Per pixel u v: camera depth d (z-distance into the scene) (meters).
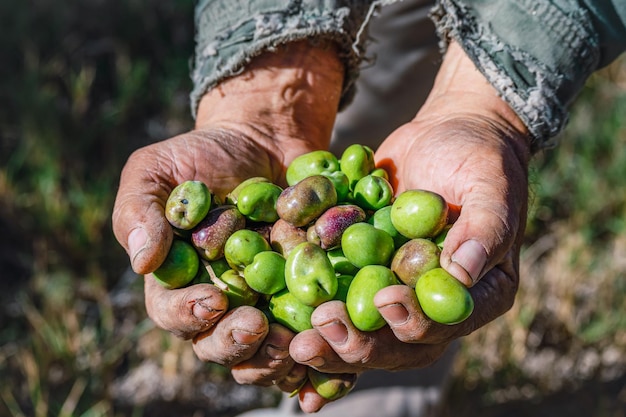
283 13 0.53
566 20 0.51
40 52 1.12
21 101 0.99
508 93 0.51
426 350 0.45
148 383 0.80
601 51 0.53
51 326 0.79
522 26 0.51
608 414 0.80
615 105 1.04
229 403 0.80
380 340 0.43
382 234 0.45
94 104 1.08
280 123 0.55
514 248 0.47
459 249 0.42
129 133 1.05
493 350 0.82
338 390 0.46
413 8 0.64
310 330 0.44
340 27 0.54
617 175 0.97
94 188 0.92
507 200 0.44
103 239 0.91
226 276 0.46
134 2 1.17
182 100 1.10
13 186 0.93
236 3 0.53
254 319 0.43
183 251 0.46
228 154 0.52
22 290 0.86
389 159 0.52
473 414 0.79
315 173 0.50
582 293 0.89
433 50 0.67
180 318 0.44
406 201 0.45
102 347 0.80
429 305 0.41
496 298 0.46
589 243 0.93
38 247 0.88
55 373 0.78
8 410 0.76
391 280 0.43
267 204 0.47
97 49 1.14
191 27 1.17
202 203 0.46
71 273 0.87
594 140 1.01
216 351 0.44
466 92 0.52
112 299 0.86
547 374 0.83
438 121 0.52
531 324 0.86
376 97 0.69
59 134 0.97
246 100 0.55
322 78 0.56
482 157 0.47
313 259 0.43
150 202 0.47
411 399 0.70
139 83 1.05
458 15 0.52
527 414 0.80
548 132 0.52
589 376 0.83
